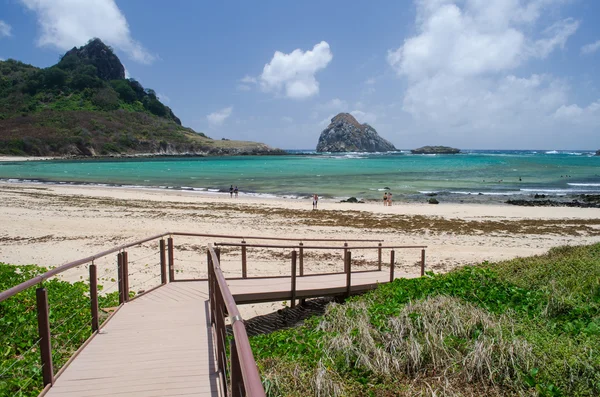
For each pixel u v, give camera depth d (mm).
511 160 116688
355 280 10555
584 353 4707
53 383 4312
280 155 181375
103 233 18391
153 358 4977
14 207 25938
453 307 6180
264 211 26594
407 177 59750
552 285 7363
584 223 23500
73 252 14922
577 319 6141
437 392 4375
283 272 13172
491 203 34062
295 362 4965
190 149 157250
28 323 6148
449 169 77375
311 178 58219
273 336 6410
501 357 4727
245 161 115875
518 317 6230
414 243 18062
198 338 5672
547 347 4934
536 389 4332
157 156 142375
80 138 129000
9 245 15711
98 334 5828
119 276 7348
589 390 4195
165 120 185500
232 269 13453
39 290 4184
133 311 6984
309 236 19047
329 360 4980
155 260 14211
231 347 2787
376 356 5004
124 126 153625
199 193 39531
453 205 31844
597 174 65000
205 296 7973
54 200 30422
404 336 5520
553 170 74000
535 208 29891
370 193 41188
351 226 21641
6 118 138875
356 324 5996
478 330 5520
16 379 4391
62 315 6719
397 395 4371
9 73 179250
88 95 168750
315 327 6664
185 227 20281
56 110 153000
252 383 1943
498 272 9383
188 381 4375
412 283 8586
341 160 121375
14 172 65250
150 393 4113
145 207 27578
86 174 63094
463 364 4754
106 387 4242
